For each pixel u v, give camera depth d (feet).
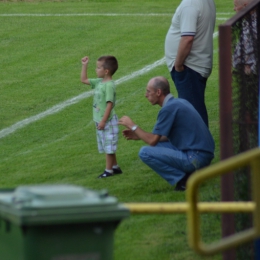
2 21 184.24
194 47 70.33
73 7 204.85
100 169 74.64
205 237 51.42
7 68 138.41
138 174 70.74
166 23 180.65
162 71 132.77
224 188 41.93
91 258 30.53
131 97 113.70
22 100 114.93
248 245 42.78
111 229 30.76
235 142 42.75
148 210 34.04
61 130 96.78
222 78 41.42
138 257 48.55
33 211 29.27
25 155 84.02
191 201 30.07
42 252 29.89
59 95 117.50
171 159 61.36
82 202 30.17
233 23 43.04
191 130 61.52
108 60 68.23
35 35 167.53
